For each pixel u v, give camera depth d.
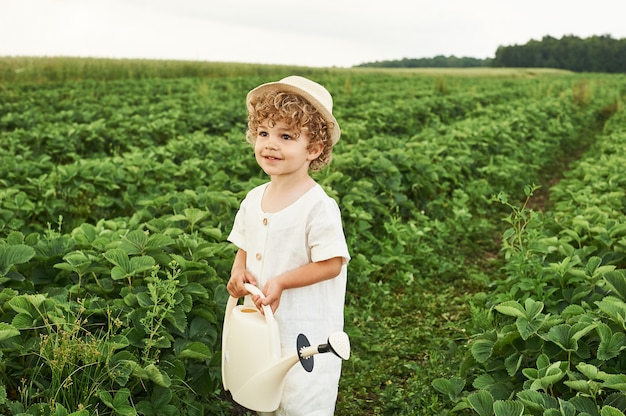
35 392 3.04
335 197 6.16
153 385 3.30
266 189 2.66
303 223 2.49
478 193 8.50
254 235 2.60
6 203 5.76
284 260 2.51
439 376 4.06
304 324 2.50
